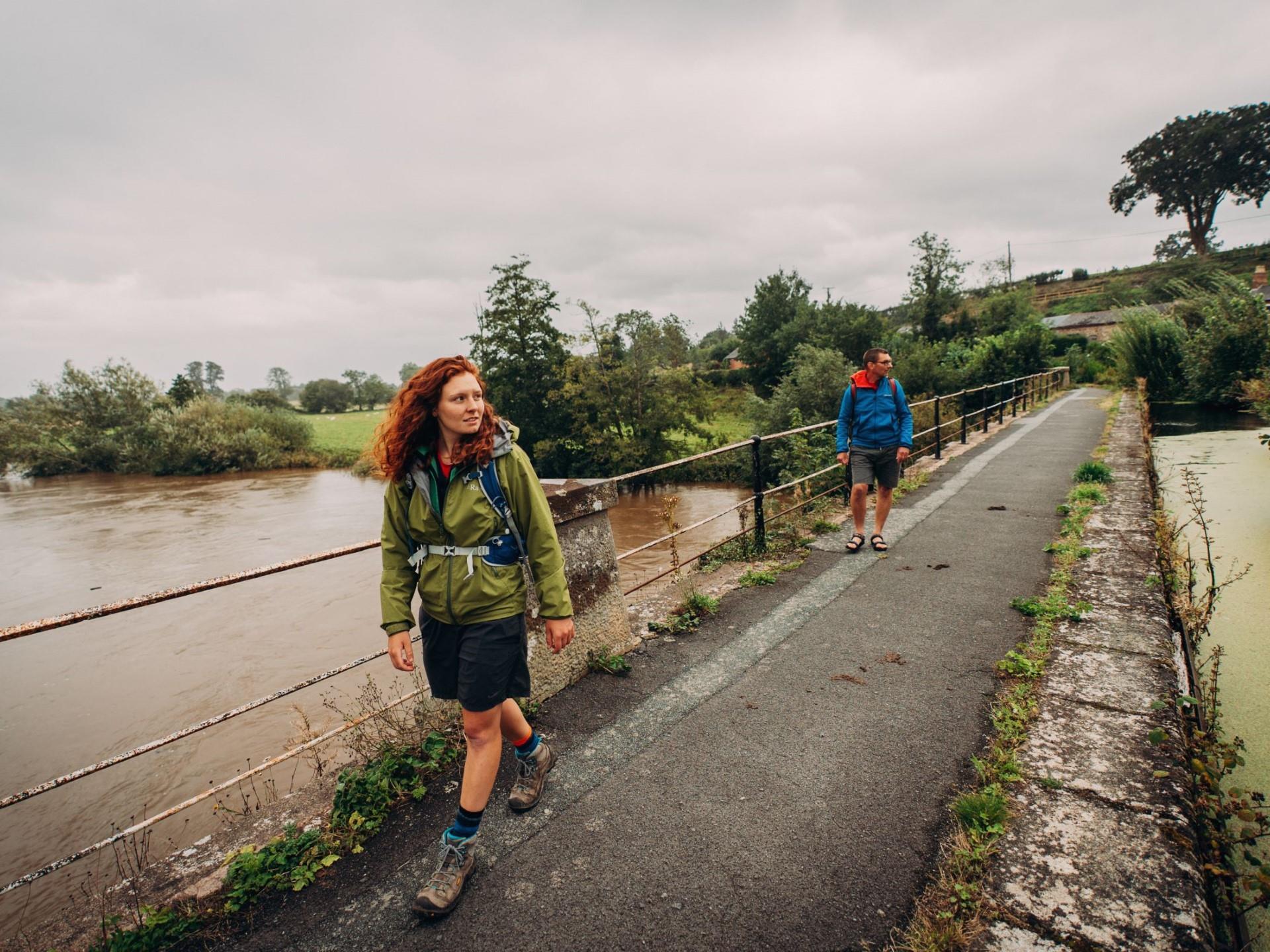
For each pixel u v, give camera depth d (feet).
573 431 100.78
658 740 9.85
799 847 7.54
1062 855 7.14
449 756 9.63
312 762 15.10
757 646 12.97
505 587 7.11
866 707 10.48
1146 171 272.31
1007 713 9.85
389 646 7.26
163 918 6.89
